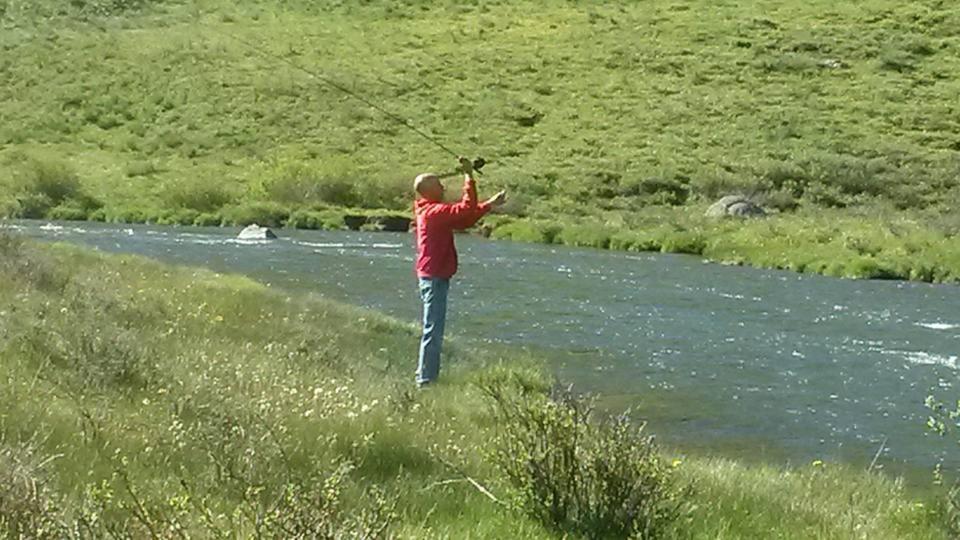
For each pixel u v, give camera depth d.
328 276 27.91
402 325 19.09
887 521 8.62
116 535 5.38
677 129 61.59
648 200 51.19
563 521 7.23
